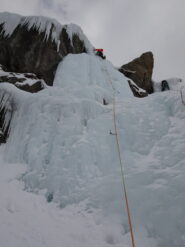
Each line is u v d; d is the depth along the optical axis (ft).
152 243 11.81
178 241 11.42
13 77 36.83
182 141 17.79
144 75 63.82
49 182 17.63
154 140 19.45
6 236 9.96
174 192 13.60
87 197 15.79
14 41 43.98
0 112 29.32
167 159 16.55
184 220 12.08
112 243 12.26
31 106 25.89
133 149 19.16
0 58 43.47
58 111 24.40
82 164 18.26
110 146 19.98
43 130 22.88
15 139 24.30
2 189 16.40
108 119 22.95
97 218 14.06
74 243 11.26
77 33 54.34
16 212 13.29
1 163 21.93
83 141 20.30
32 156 20.67
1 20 47.50
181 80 66.28
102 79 42.27
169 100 23.50
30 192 17.48
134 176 15.87
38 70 42.88
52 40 47.03
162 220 12.55
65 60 45.44
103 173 17.76
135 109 24.00
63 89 28.58
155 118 21.80
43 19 48.39
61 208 15.57
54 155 19.77
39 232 11.39
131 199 14.42
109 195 15.28
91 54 54.13
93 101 25.30
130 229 11.74
